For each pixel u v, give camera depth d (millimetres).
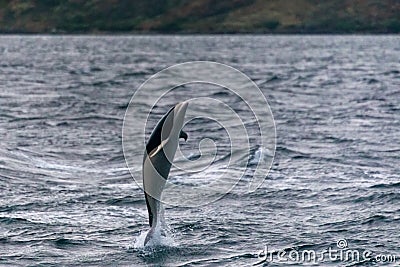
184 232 55344
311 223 57969
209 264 49344
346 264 49344
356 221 58188
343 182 71000
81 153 86750
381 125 113312
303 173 75125
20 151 86188
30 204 63125
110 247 52250
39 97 157625
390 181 71188
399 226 57062
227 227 56594
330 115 127000
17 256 50688
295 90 179875
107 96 164625
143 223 57781
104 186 69688
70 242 53312
